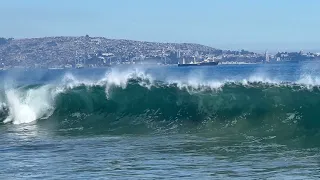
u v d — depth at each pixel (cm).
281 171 1226
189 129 1984
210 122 2081
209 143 1638
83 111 2397
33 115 2422
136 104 2322
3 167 1350
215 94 2192
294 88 2119
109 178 1195
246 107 2078
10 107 2452
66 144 1695
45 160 1426
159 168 1286
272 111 2014
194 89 2308
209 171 1242
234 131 1884
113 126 2138
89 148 1599
